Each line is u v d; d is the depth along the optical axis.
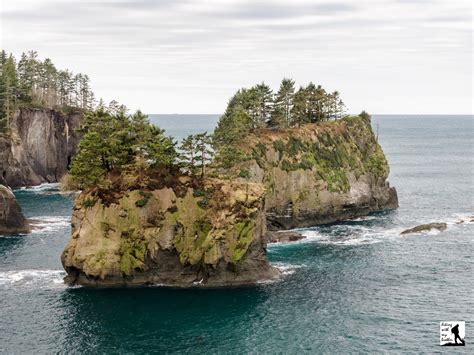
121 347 69.88
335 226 135.50
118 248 92.38
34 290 89.50
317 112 171.50
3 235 123.50
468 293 88.00
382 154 162.88
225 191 96.75
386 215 149.00
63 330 74.69
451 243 117.88
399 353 68.12
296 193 134.12
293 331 74.38
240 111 141.38
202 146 101.38
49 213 149.88
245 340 71.69
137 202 94.38
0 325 76.00
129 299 86.00
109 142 96.56
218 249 92.00
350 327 75.56
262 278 94.50
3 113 197.00
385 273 97.94
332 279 94.81
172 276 93.19
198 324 76.56
